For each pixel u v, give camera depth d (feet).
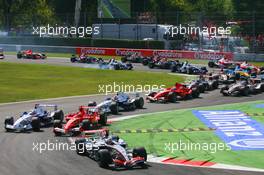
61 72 545.44
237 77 454.40
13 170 186.29
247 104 350.02
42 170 186.19
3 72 544.21
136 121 289.94
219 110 326.03
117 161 189.06
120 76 510.58
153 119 295.89
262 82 416.87
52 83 465.88
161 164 195.42
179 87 370.94
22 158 204.13
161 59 593.01
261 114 311.06
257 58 646.33
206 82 412.57
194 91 377.50
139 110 326.65
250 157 208.74
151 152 216.74
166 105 347.15
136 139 243.40
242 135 252.83
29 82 472.03
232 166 193.36
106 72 543.80
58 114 278.26
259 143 234.99
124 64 574.15
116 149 193.26
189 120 293.02
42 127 271.90
